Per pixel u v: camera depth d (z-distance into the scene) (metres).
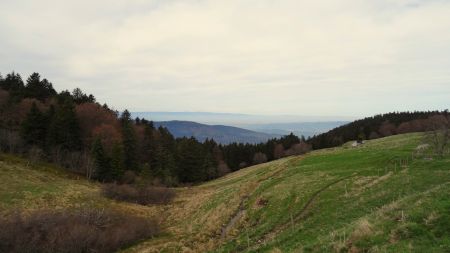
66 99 117.75
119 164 97.88
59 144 100.50
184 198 81.00
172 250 40.09
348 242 18.27
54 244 43.97
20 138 96.12
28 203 60.53
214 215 50.81
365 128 182.25
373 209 28.41
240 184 65.62
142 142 125.00
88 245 45.38
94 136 110.25
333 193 39.69
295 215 36.78
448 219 17.20
